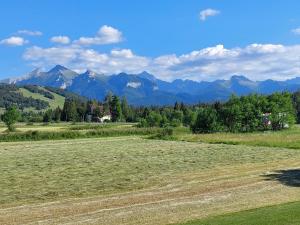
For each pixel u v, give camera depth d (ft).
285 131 384.88
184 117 502.38
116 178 128.77
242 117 396.37
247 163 163.02
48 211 83.25
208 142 281.33
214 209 83.25
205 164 161.68
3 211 84.02
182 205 87.10
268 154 194.70
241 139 277.64
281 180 119.96
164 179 126.11
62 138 355.77
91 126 504.43
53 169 151.64
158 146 253.85
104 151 224.74
